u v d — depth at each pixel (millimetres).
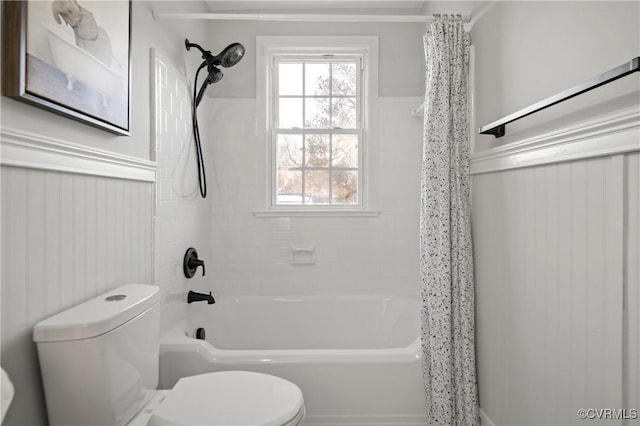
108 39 1451
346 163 3008
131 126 1716
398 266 2967
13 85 1002
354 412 1847
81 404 1106
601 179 1132
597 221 1150
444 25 1892
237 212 2953
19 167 1042
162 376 1875
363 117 3016
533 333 1472
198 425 1208
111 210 1518
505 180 1652
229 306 2791
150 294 1421
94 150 1361
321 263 2971
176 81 2271
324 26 2943
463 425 1836
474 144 1954
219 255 2949
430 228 1876
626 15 1039
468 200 1920
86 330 1092
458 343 1845
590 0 1169
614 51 1082
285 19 2018
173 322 2205
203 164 2586
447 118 1856
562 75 1297
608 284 1114
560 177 1309
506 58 1646
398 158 2955
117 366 1193
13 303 1031
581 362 1227
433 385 1807
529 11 1480
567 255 1279
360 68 3016
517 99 1566
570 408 1279
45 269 1146
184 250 2393
